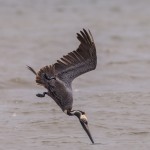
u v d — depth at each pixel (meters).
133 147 13.33
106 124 15.26
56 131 14.71
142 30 37.16
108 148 13.24
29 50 28.44
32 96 18.98
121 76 22.42
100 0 55.25
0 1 51.88
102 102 17.88
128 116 16.06
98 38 33.69
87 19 43.31
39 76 10.49
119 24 40.62
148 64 24.78
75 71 10.64
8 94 19.20
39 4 51.53
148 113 16.39
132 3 54.00
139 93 19.12
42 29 37.16
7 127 15.02
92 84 21.19
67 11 48.09
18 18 42.97
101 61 25.64
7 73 22.34
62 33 35.16
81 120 11.45
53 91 10.60
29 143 13.66
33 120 15.71
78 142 13.72
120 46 30.50
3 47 29.09
